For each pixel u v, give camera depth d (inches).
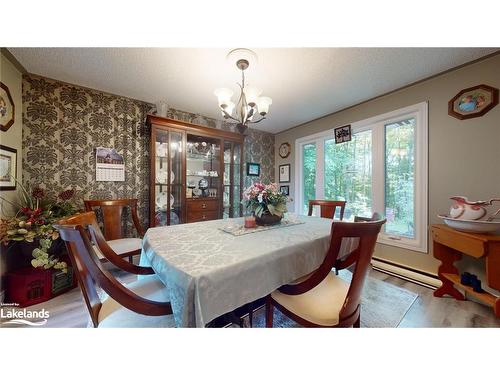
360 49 64.1
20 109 74.5
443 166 78.7
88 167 89.0
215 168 120.1
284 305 40.6
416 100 85.7
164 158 101.4
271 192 62.8
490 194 68.5
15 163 71.6
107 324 33.9
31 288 64.1
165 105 98.7
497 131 67.3
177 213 105.5
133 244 81.6
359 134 108.9
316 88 89.4
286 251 41.0
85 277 33.5
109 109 94.0
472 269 70.1
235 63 69.6
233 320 46.4
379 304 65.2
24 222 63.4
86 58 67.7
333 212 90.5
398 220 93.7
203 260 34.1
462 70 73.9
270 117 126.6
